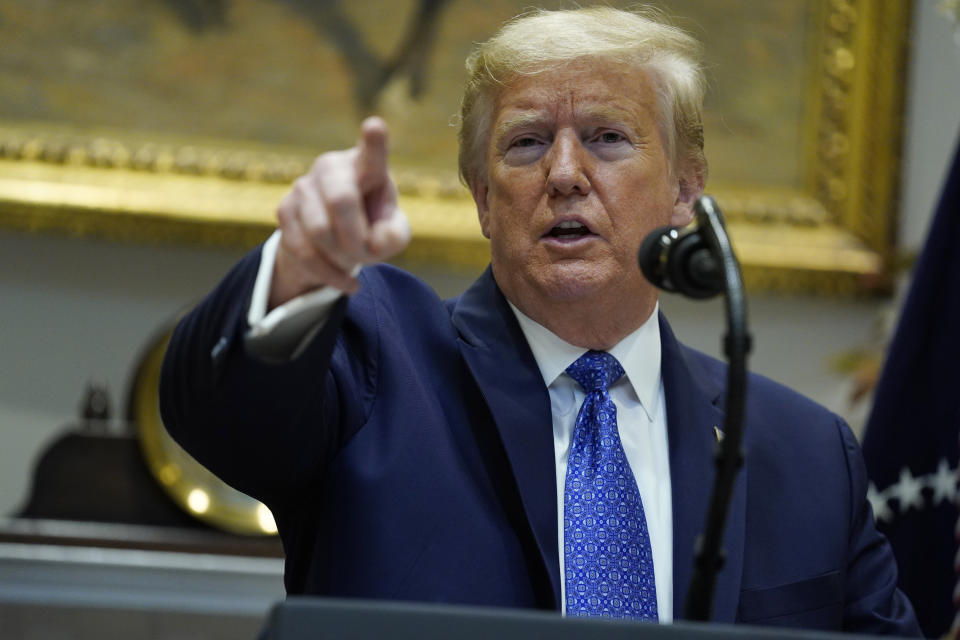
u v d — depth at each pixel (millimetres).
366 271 6871
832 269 16656
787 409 7281
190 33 16203
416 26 16594
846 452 7172
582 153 6688
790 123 17078
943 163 16250
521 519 6094
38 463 14141
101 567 13953
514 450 6250
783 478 6848
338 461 6070
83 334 15625
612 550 6184
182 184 15719
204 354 5074
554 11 7551
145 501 14180
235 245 15836
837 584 6586
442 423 6316
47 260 15664
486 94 7191
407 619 3326
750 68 17094
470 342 6719
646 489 6613
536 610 5910
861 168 16969
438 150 16484
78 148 15602
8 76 15703
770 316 16984
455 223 16062
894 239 16891
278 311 4875
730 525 6402
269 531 14234
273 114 16281
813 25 17188
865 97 17031
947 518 10883
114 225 15414
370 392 6266
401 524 5898
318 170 4297
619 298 6656
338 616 3311
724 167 16969
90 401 14500
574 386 6773
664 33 7129
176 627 14039
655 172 6832
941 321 11289
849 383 16656
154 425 14188
